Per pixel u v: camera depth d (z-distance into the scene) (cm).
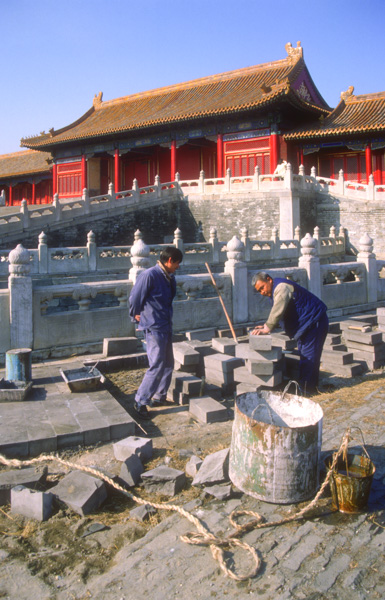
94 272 2059
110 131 4016
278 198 3006
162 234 3347
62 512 457
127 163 4800
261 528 421
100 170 4869
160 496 483
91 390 725
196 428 644
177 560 387
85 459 557
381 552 391
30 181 5709
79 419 619
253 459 458
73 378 757
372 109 3594
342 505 440
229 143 3678
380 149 3628
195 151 4372
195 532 417
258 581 361
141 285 670
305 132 3406
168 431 634
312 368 770
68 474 500
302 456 451
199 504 462
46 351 899
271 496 454
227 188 3234
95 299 1973
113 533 429
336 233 3120
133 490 496
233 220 3189
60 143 4484
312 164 3897
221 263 2412
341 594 348
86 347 941
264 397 547
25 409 648
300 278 1283
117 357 887
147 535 418
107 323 977
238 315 1151
